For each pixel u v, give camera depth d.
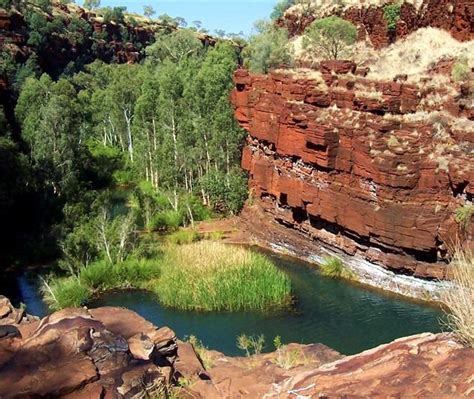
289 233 39.28
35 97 57.34
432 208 29.30
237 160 48.47
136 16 141.25
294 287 31.62
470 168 28.06
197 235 40.59
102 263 32.09
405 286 30.39
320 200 34.84
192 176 50.16
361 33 58.53
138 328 10.43
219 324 26.53
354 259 33.72
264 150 42.38
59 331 8.27
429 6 50.91
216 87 48.50
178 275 31.05
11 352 8.00
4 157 41.72
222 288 28.89
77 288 29.42
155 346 9.20
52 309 28.47
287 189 37.88
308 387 7.66
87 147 59.69
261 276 30.34
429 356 7.79
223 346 24.19
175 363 10.52
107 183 56.75
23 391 7.03
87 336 8.16
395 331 25.69
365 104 32.69
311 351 14.46
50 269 33.31
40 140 46.62
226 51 61.09
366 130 32.03
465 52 43.91
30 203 42.22
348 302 29.33
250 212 43.53
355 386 7.25
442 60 45.72
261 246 40.00
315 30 57.69
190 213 43.41
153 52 94.44
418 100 32.25
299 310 28.23
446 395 6.68
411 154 29.92
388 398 6.77
